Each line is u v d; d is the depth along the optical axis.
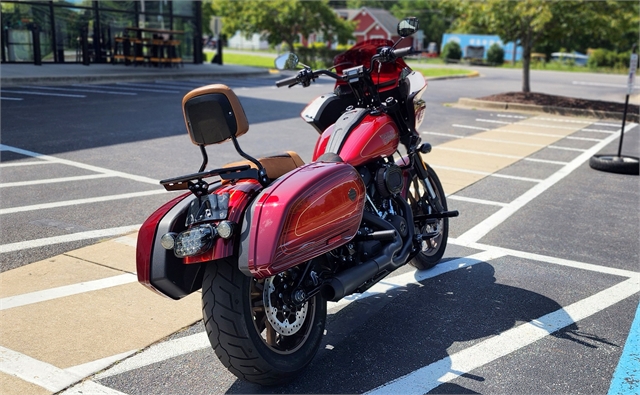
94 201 7.14
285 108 15.85
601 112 16.41
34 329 4.21
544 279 5.29
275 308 3.59
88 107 14.26
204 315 3.36
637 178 9.20
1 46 22.05
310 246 3.49
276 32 38.84
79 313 4.46
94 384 3.60
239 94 18.89
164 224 3.46
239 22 39.53
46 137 10.62
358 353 4.02
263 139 11.38
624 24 18.59
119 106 14.66
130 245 5.81
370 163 4.50
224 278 3.33
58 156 9.31
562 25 18.42
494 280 5.25
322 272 3.80
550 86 28.19
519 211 7.32
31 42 22.84
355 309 4.68
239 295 3.32
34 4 22.77
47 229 6.17
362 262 4.06
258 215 3.31
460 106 18.27
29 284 4.93
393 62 4.72
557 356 3.99
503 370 3.81
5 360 3.82
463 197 7.89
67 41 24.02
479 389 3.60
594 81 33.00
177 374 3.74
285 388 3.61
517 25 18.86
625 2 18.73
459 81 30.11
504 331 4.32
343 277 3.70
